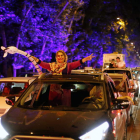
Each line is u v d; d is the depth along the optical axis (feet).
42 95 22.79
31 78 37.93
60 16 113.60
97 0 165.27
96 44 180.65
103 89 20.86
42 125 16.35
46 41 111.24
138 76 101.19
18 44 99.04
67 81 21.90
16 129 16.17
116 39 212.23
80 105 20.38
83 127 16.07
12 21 87.51
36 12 98.02
